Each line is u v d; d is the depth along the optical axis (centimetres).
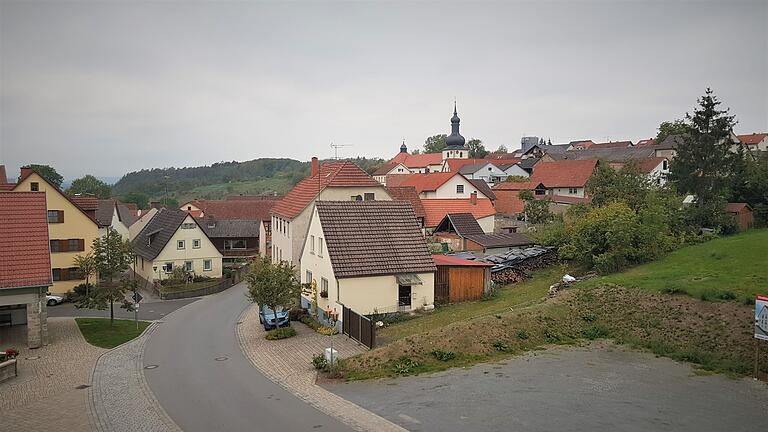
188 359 2836
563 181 8050
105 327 3612
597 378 2138
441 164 14288
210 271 5791
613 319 2753
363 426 1808
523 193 7494
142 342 3247
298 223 4978
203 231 5744
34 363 2786
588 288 3105
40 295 3111
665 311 2683
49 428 1916
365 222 3581
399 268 3366
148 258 5650
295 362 2678
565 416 1795
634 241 3691
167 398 2208
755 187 4716
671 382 2070
